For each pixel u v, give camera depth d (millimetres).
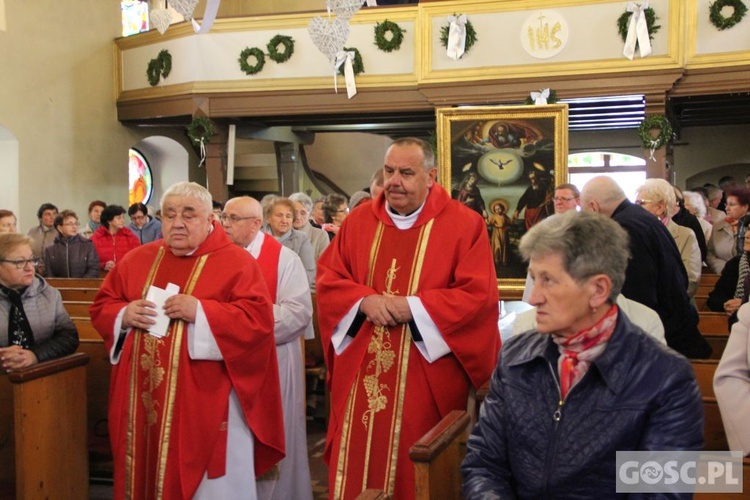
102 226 8406
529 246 1850
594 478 1755
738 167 14289
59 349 3492
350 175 15586
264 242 3838
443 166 6398
